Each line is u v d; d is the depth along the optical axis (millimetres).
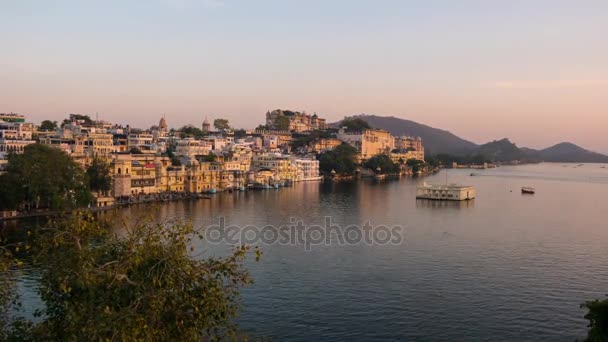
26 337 38500
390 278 97250
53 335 36125
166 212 174000
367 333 72375
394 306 82500
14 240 118188
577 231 151125
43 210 157125
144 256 36438
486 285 93812
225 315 39375
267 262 106938
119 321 32125
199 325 37375
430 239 135000
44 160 155750
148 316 34156
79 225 38281
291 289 89750
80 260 35531
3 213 148500
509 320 77500
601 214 192375
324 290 89562
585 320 77750
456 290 90688
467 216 180750
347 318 77375
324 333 72125
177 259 36812
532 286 93500
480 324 75875
